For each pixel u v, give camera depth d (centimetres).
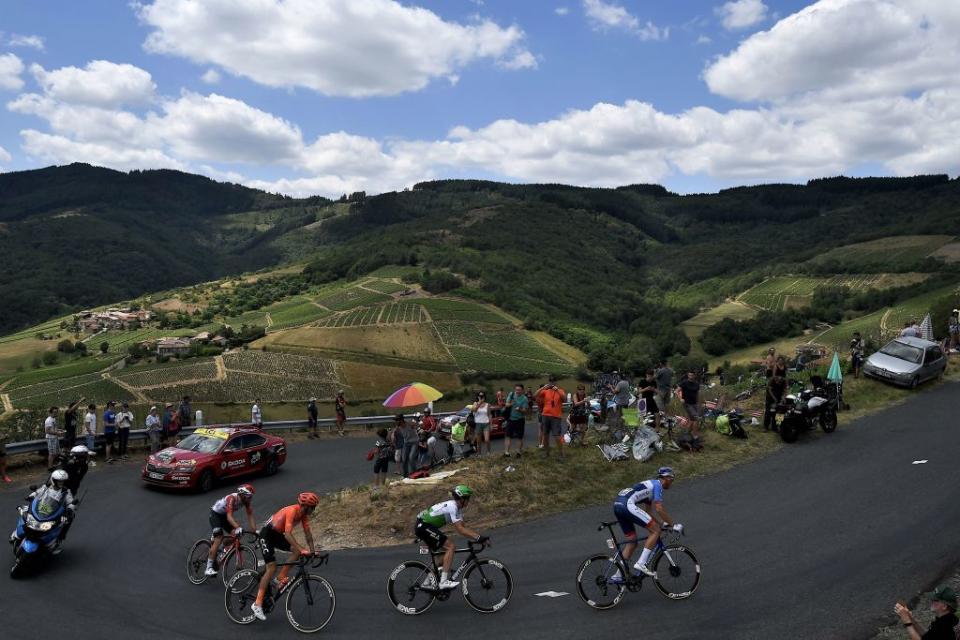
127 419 2050
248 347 10275
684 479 1449
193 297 17000
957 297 3941
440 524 866
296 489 1791
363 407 7706
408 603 873
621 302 16212
